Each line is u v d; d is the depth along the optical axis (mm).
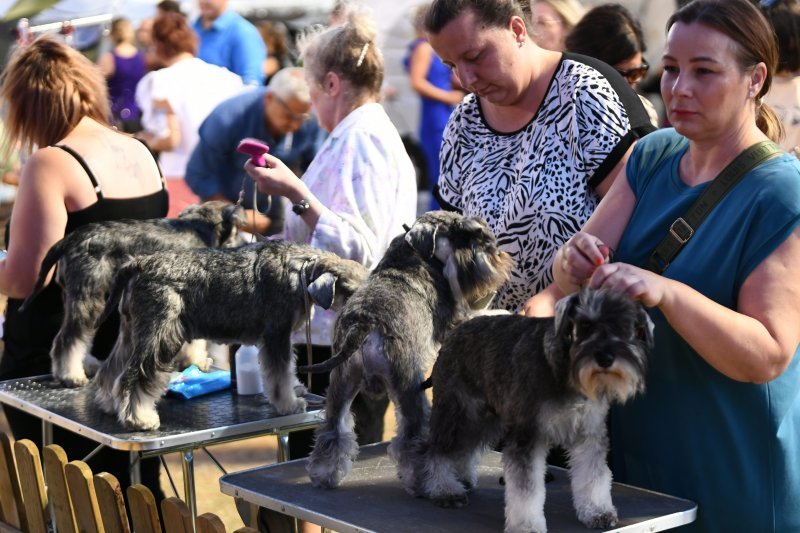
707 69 4266
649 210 4773
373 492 4797
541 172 5617
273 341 5910
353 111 7016
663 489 4676
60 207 6891
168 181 12547
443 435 4605
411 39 14242
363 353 4812
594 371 3789
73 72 7191
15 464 6617
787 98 8547
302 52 7449
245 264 5914
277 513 5547
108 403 6094
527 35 5770
